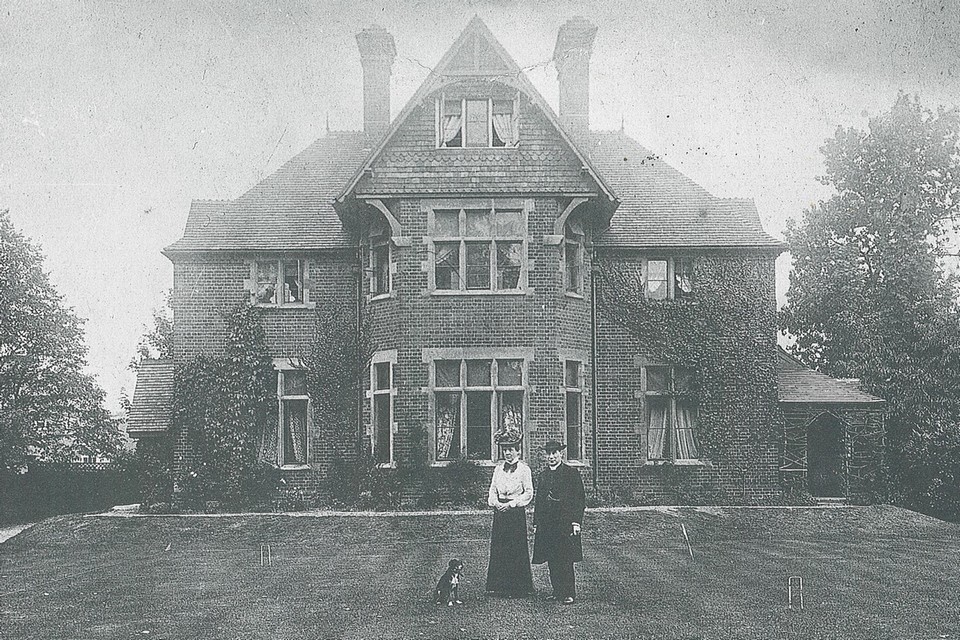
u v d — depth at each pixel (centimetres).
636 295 2442
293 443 2456
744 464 2417
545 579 1324
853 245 3288
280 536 1955
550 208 2277
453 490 2206
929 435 2786
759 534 2009
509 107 2309
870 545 1841
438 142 2297
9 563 1761
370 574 1435
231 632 1008
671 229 2500
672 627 987
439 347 2253
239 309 2462
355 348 2428
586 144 2669
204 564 1628
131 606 1191
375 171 2284
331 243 2483
